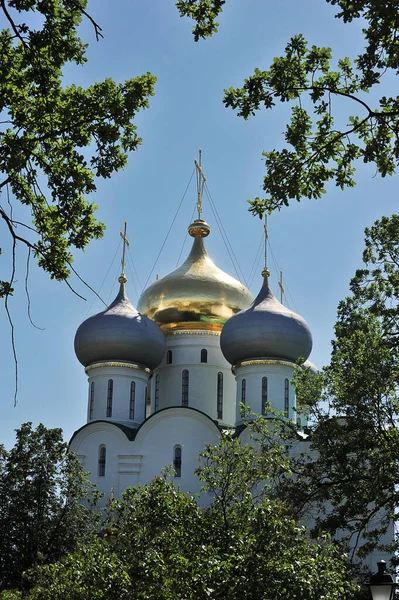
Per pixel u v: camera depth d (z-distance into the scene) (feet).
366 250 144.36
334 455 129.70
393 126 70.08
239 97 72.90
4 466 183.52
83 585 86.48
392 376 127.24
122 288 227.81
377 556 181.68
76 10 71.56
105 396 215.10
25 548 175.42
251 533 85.51
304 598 77.05
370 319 132.98
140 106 76.13
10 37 73.00
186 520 87.10
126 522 90.43
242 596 77.25
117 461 206.80
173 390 226.38
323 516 176.55
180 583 78.43
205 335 229.45
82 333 219.00
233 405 227.40
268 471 100.99
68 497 183.32
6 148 70.23
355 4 62.90
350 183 73.97
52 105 73.61
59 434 187.11
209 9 69.72
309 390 135.95
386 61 69.46
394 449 121.49
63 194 73.82
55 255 73.46
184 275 236.22
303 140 72.64
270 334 210.59
